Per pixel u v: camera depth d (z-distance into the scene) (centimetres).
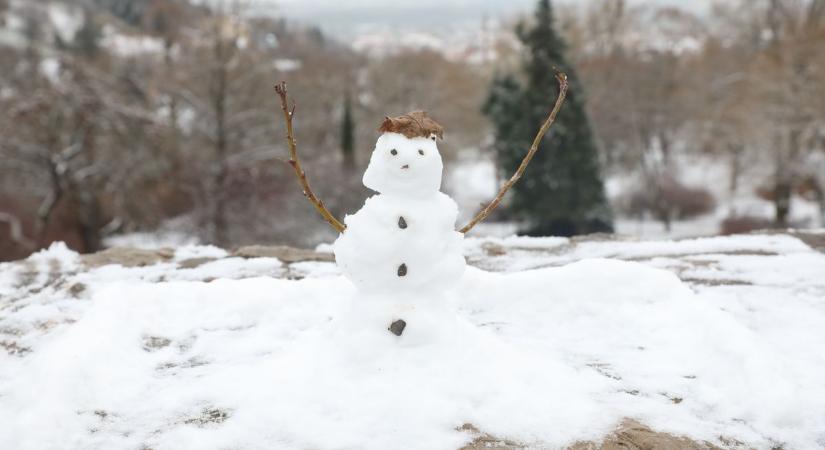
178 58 2623
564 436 277
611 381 326
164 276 539
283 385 319
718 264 555
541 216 2553
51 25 7256
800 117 2909
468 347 335
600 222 2697
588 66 4412
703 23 5075
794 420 291
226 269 558
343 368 324
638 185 4066
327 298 436
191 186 2391
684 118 4147
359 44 13588
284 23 3212
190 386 331
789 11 3531
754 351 329
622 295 426
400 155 318
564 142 2514
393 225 324
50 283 525
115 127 2364
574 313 419
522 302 437
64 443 291
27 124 2280
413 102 5059
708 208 3791
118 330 379
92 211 2477
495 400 300
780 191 3062
